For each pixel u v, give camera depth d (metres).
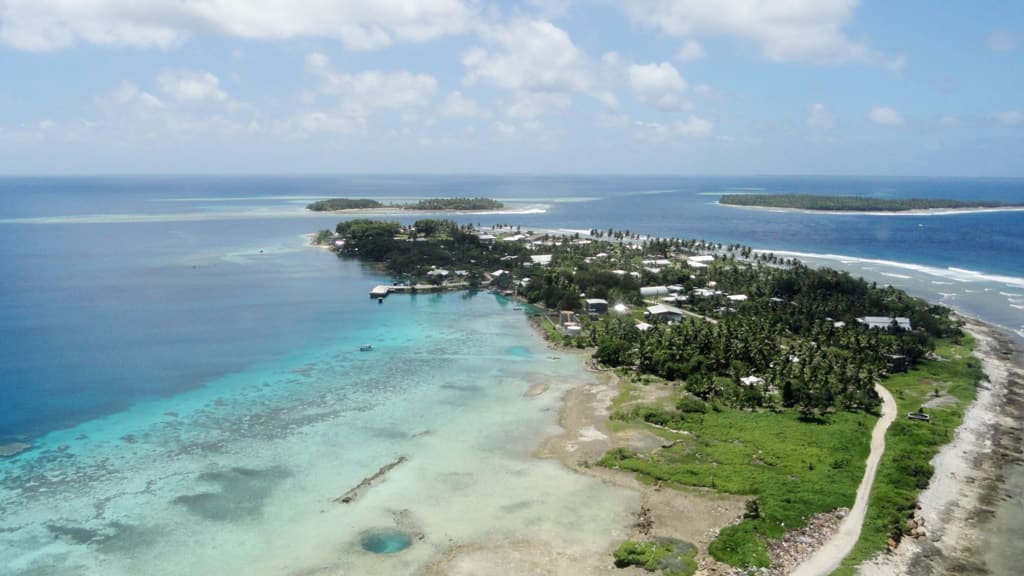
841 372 115.69
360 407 109.69
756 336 132.62
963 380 124.50
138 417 104.88
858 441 94.06
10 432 98.81
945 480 83.62
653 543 68.88
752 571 63.75
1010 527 72.81
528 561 66.25
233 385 120.44
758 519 72.06
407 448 93.56
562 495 79.75
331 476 84.94
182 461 89.19
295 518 74.69
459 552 67.88
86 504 77.75
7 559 66.81
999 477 84.81
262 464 88.44
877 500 77.19
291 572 64.75
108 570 65.19
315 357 138.38
